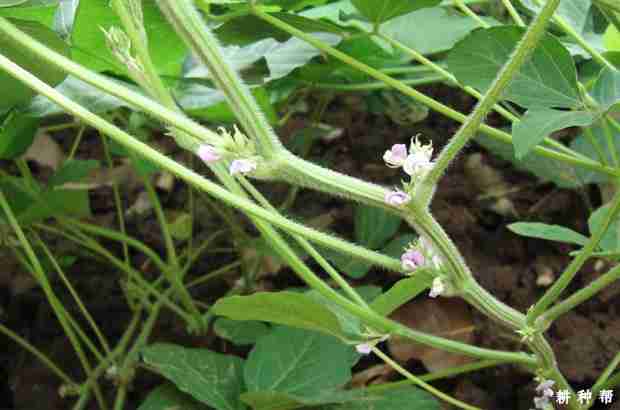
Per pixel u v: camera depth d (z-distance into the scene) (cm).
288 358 43
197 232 63
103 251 51
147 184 51
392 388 43
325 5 50
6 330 48
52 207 50
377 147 69
